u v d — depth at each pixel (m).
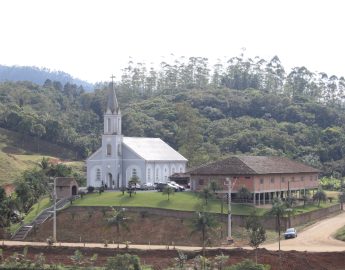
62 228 123.38
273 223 119.81
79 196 137.75
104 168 155.62
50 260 103.56
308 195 157.25
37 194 144.38
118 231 115.81
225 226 118.00
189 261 98.88
